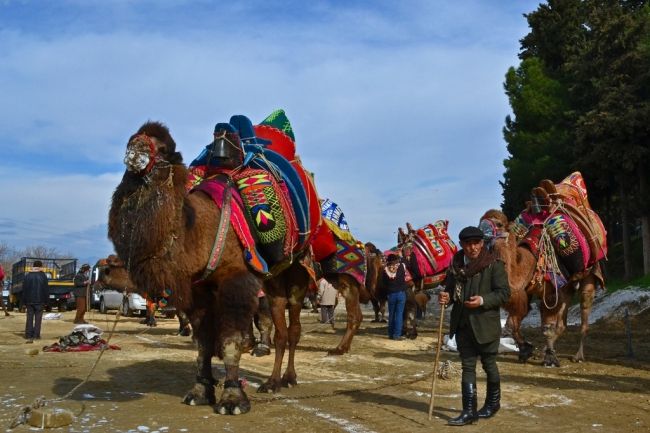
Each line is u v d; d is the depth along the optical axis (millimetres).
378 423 6680
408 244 16719
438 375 9703
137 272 6676
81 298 20859
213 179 7543
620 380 9891
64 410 6566
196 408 7293
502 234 10930
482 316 6750
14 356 12078
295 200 8195
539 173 35062
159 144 6719
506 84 39500
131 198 6703
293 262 8734
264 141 8570
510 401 7926
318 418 6875
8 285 49406
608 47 31797
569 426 6680
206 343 7566
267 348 12250
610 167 31656
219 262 7055
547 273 11367
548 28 38844
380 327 21344
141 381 9148
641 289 25922
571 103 35312
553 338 11508
